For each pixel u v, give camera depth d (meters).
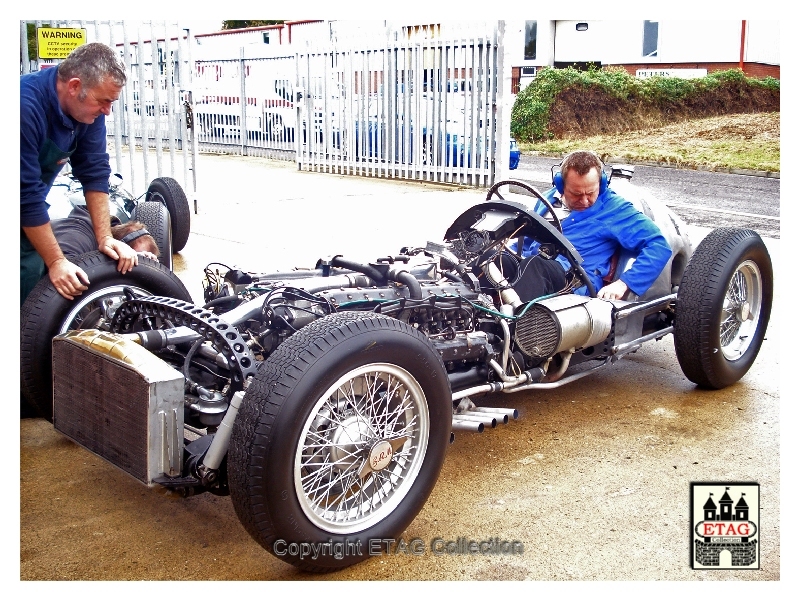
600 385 4.12
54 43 7.27
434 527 2.75
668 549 2.63
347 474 2.46
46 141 3.29
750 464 3.20
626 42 23.59
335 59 13.61
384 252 6.75
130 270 3.28
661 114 21.36
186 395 2.61
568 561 2.55
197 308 2.69
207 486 2.37
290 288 2.87
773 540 2.67
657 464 3.21
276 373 2.23
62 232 3.88
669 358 4.57
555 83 19.66
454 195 10.71
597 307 3.45
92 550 2.57
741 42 22.08
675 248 4.08
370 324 2.38
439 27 11.99
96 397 2.49
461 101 11.76
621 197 3.92
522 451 3.34
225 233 7.61
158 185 6.48
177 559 2.53
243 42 19.84
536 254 3.67
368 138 13.31
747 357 4.04
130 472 2.36
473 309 3.20
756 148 16.25
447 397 2.60
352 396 2.47
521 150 17.78
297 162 14.56
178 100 9.23
